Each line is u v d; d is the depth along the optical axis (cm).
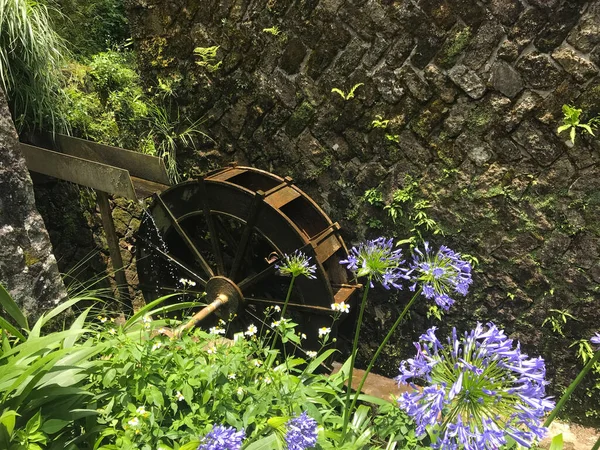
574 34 274
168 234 397
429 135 332
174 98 438
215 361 193
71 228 387
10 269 232
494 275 333
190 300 428
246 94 397
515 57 293
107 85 412
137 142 429
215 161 433
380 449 180
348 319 392
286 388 188
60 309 203
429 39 314
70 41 448
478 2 294
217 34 395
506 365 82
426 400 84
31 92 337
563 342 321
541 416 80
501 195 318
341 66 349
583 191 294
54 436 166
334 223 358
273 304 370
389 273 129
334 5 338
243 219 354
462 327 352
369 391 352
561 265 311
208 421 171
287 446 108
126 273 433
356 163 365
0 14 303
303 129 379
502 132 308
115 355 187
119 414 169
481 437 78
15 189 238
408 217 354
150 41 435
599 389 316
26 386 146
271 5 363
